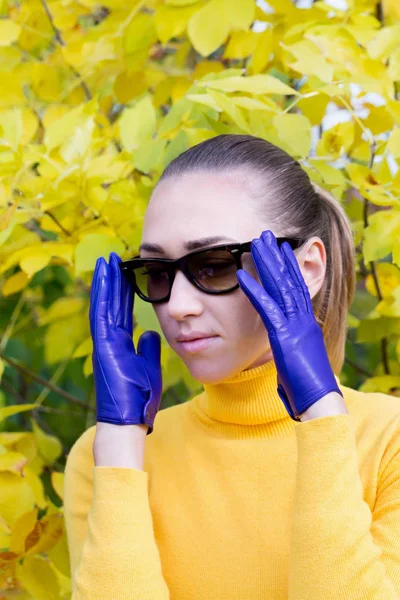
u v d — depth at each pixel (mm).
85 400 2693
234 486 1234
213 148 1278
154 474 1313
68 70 2250
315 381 1115
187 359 1228
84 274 1867
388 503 1146
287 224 1270
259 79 1616
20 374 2703
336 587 1021
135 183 1839
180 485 1277
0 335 2557
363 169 1688
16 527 1657
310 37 1742
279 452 1245
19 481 1717
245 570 1168
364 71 1754
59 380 2701
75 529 1373
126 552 1112
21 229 1883
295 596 1042
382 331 1867
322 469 1071
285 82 2283
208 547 1199
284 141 1635
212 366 1208
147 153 1700
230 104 1600
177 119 1752
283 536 1172
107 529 1130
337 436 1085
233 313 1188
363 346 2363
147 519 1152
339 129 1782
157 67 2145
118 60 2096
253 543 1181
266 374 1274
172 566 1211
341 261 1492
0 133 1695
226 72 1751
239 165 1253
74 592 1126
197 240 1188
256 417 1271
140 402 1228
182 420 1373
